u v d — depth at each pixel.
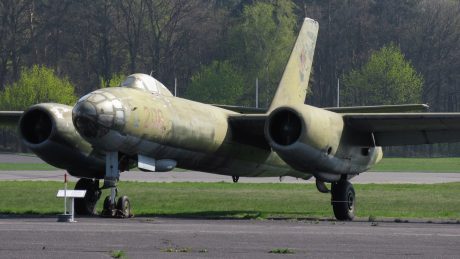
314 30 65.06
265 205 64.75
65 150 51.78
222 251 33.03
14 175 105.50
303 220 51.28
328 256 31.95
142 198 69.44
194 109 52.88
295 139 50.16
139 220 47.09
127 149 48.53
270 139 49.53
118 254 31.36
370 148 55.28
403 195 75.44
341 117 51.88
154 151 49.97
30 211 55.81
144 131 48.47
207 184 88.31
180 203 65.69
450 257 31.89
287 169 61.22
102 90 48.03
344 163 52.53
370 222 50.06
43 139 52.69
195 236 37.72
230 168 56.84
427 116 50.59
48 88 192.25
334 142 50.84
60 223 44.03
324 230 41.19
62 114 51.50
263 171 59.50
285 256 31.88
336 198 53.31
